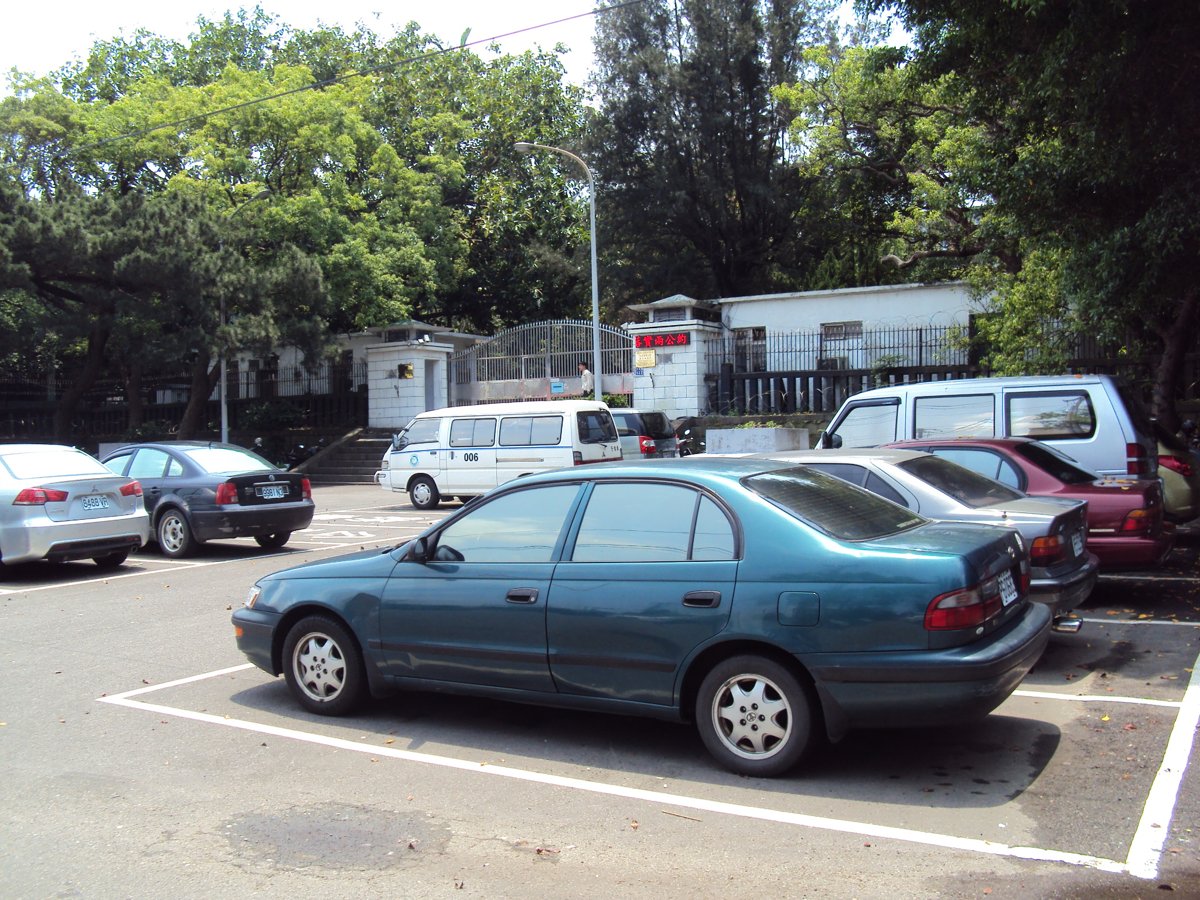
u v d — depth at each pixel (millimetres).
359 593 5793
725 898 3615
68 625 8867
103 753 5402
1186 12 8008
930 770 4855
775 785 4691
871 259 29062
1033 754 5047
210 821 4438
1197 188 9031
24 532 10789
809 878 3754
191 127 28828
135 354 25234
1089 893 3582
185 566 12281
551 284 38281
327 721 5902
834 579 4547
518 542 5426
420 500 19016
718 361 25328
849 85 24031
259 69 36312
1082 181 10016
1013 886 3650
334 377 31766
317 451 28781
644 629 4883
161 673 7141
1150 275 9453
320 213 28609
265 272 26750
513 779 4895
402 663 5652
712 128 29922
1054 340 16500
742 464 5410
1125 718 5570
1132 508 7781
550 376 28219
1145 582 9461
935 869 3797
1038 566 6445
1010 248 18000
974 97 11047
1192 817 4230
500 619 5281
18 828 4402
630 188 31297
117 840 4250
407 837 4223
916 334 23703
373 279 29359
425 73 36188
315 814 4496
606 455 17781
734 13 29781
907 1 9641
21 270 22969
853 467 7129
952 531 5109
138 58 35656
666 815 4395
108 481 11633
